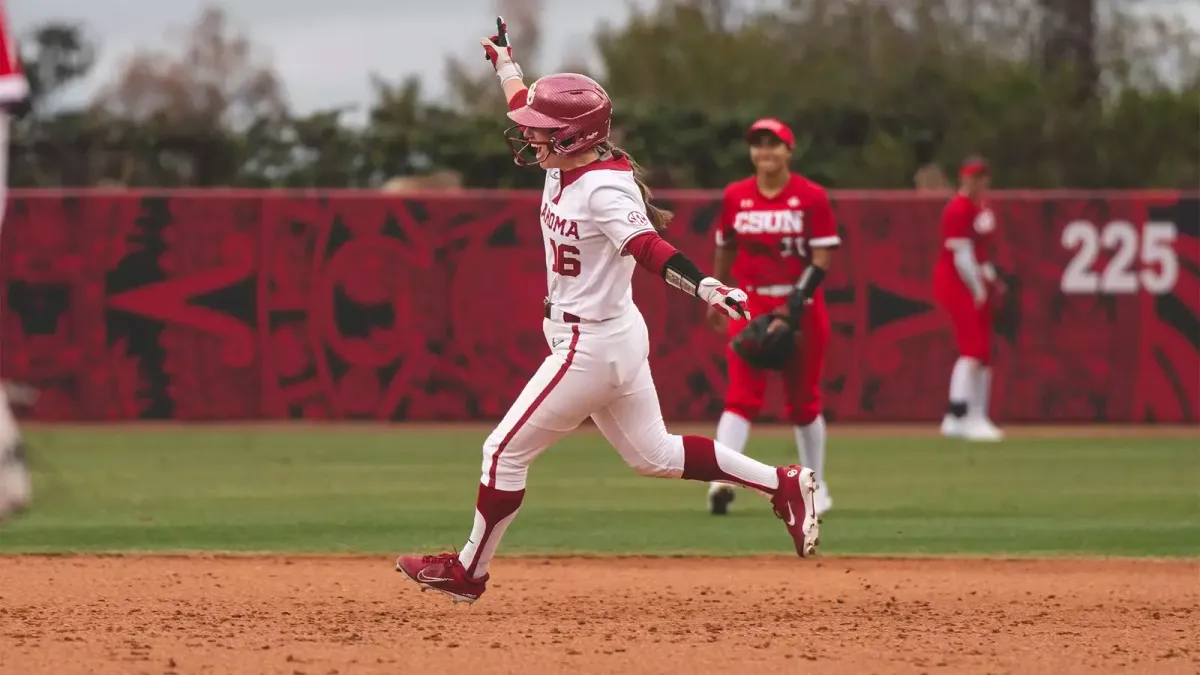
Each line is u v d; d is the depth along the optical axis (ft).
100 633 74.84
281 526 121.19
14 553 106.32
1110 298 201.67
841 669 67.15
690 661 68.64
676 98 299.58
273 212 200.23
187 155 235.61
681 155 235.20
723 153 236.02
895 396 200.85
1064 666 68.23
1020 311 201.87
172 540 113.91
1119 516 128.47
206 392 200.95
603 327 72.49
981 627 78.38
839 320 200.64
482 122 236.84
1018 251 201.26
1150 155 257.75
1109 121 260.83
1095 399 202.18
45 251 199.21
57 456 168.45
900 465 164.35
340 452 173.88
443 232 201.05
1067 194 200.95
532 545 112.47
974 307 184.34
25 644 71.61
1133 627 78.54
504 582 94.53
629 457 76.18
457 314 201.16
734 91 297.74
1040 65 294.25
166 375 200.64
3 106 124.98
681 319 199.41
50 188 233.55
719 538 115.96
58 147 234.79
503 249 201.46
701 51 307.17
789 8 322.75
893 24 315.17
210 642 72.54
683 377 199.82
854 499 139.13
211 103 306.76
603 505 135.13
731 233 120.26
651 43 313.12
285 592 89.30
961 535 117.80
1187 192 200.95
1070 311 201.87
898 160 245.04
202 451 174.29
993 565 102.94
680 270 68.90
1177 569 101.40
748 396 119.85
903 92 268.21
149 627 76.69
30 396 195.72
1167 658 70.23
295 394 201.16
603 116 71.56
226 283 200.44
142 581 93.25
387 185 227.61
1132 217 200.95
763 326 113.09
